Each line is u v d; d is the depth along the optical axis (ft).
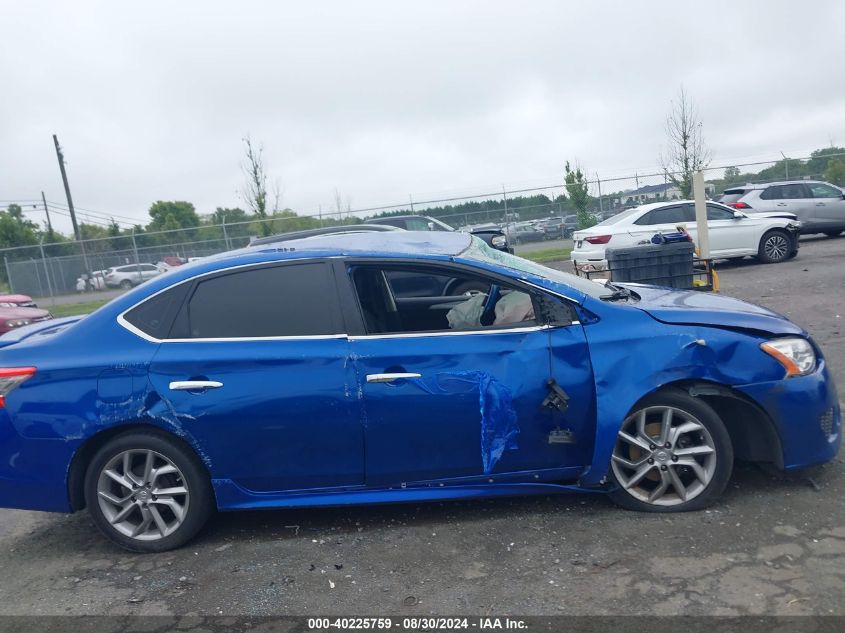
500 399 12.66
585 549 12.04
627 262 29.04
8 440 12.94
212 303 13.29
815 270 42.73
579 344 12.75
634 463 13.06
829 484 13.65
